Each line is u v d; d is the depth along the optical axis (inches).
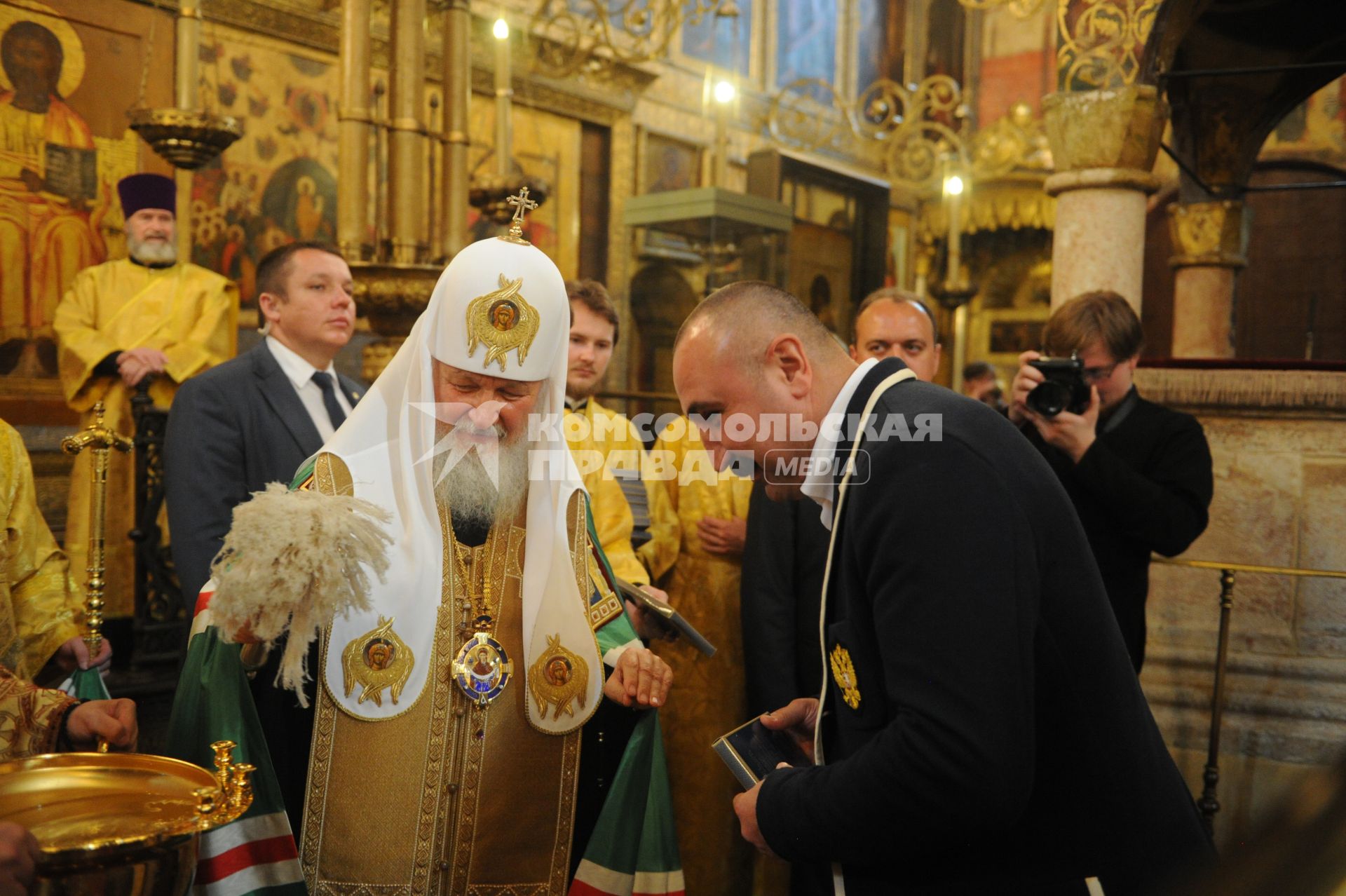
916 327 112.3
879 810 50.9
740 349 58.7
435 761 66.3
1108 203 167.0
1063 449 106.1
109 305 173.5
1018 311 499.2
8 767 54.4
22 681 68.2
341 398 119.4
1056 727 53.8
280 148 256.5
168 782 55.0
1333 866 15.6
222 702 63.4
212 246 242.8
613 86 339.0
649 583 102.2
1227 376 145.7
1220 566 133.3
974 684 48.6
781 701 101.7
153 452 146.4
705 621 115.2
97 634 82.4
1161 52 165.3
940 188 454.0
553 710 69.9
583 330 106.1
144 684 138.7
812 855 54.6
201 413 107.2
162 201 179.6
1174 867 54.1
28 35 209.2
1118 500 103.1
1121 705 54.8
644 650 76.0
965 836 53.2
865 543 53.6
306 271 114.4
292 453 111.0
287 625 56.7
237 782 53.1
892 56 486.9
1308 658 144.8
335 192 270.7
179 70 151.2
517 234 70.7
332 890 64.0
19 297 209.0
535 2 308.7
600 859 72.9
